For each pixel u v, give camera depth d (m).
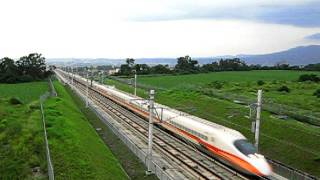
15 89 121.94
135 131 58.50
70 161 38.03
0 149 44.06
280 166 38.66
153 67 197.38
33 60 169.50
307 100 77.88
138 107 71.81
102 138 56.34
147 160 38.59
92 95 113.00
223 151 40.12
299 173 35.94
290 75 159.00
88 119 73.12
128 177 38.16
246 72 186.12
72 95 118.19
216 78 146.00
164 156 43.88
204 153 45.53
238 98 78.62
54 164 37.25
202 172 37.88
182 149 47.88
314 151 43.09
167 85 122.12
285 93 91.19
